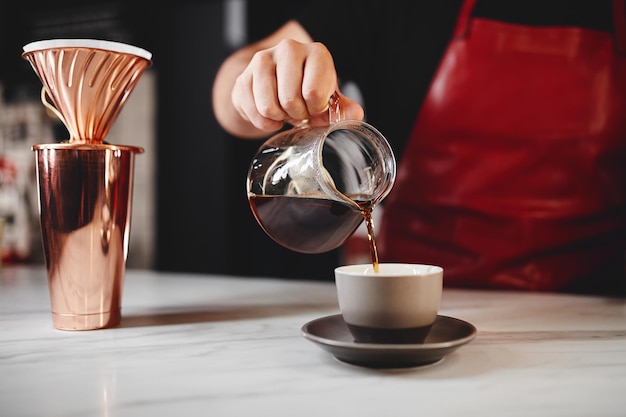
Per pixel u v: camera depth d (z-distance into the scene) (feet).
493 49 4.15
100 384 1.87
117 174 2.54
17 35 7.51
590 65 4.02
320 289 3.68
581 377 1.89
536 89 4.07
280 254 7.62
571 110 4.04
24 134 7.30
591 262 4.09
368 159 2.56
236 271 7.80
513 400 1.69
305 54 2.63
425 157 4.37
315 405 1.66
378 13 4.59
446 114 4.27
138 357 2.18
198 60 7.70
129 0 7.41
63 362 2.12
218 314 2.94
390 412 1.61
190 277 4.27
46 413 1.63
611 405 1.65
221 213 7.77
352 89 5.49
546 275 4.09
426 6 4.39
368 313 2.04
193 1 7.53
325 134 2.32
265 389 1.81
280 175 2.46
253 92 2.72
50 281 2.59
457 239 4.24
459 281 4.25
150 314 2.94
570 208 4.07
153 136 7.79
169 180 7.90
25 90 7.32
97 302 2.59
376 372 1.96
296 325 2.69
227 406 1.67
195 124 7.77
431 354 1.87
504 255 4.13
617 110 4.03
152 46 7.64
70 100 2.42
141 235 7.93
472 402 1.68
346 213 2.51
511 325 2.62
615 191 4.10
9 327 2.66
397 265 2.39
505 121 4.13
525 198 4.12
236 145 7.73
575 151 4.05
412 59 4.47
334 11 4.62
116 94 2.50
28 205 7.08
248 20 7.50
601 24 4.02
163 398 1.74
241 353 2.22
